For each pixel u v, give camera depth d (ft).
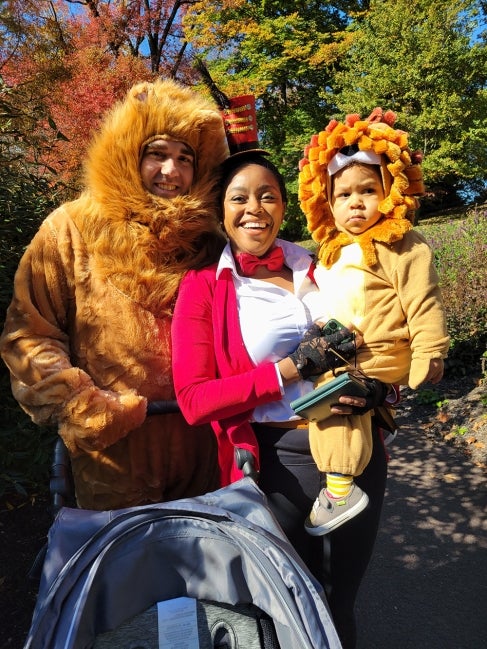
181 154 5.96
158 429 6.10
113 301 5.81
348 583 5.72
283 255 6.00
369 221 5.59
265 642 4.10
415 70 53.62
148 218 5.83
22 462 9.34
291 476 5.62
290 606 3.75
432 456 14.67
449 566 10.14
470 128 54.24
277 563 3.93
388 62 57.41
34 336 5.54
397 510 12.13
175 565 4.34
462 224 25.23
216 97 6.50
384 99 57.52
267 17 66.64
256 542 4.05
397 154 5.40
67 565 3.82
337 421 5.36
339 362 5.30
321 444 5.39
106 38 45.85
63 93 24.66
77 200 6.24
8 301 8.75
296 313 5.62
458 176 62.64
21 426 8.89
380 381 5.46
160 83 6.26
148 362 5.86
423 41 53.88
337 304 5.66
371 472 5.78
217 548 4.30
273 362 5.50
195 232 6.12
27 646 3.49
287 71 65.10
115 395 5.56
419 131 55.67
